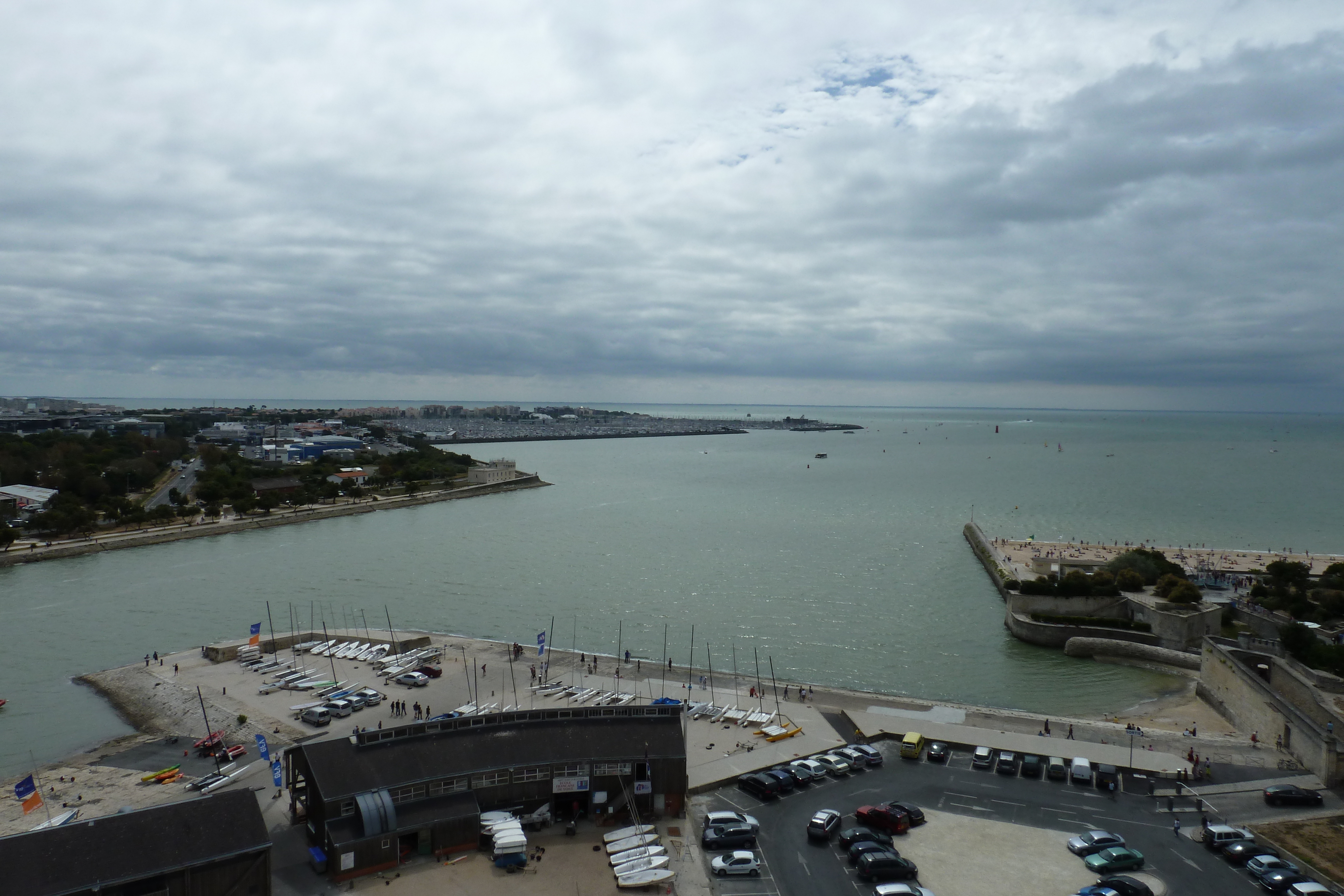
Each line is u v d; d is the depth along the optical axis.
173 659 156.38
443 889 75.38
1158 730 119.31
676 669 151.38
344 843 77.00
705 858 81.31
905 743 105.94
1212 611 176.00
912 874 77.62
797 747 108.81
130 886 67.50
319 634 167.62
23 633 187.12
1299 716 105.94
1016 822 89.19
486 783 86.75
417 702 130.88
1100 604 187.88
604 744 89.88
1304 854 81.19
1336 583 197.75
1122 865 78.94
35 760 116.62
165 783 102.56
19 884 64.00
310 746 83.50
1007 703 145.00
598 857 81.06
